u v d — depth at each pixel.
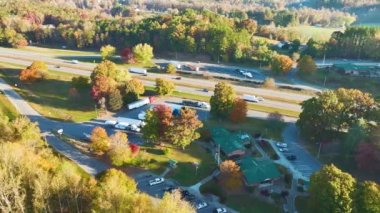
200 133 127.38
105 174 91.62
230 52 199.38
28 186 80.06
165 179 108.50
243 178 107.50
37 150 104.56
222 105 133.75
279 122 137.12
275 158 119.31
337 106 122.00
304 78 180.50
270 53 195.38
